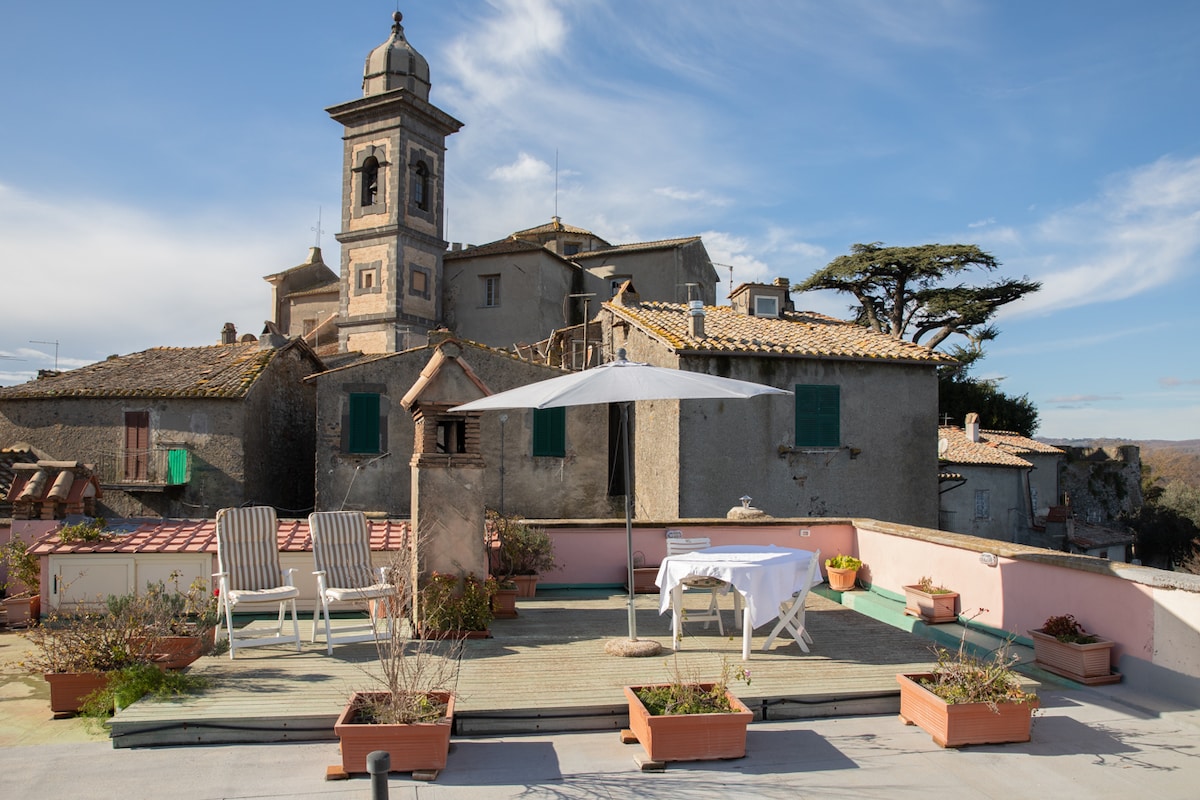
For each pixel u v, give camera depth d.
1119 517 35.31
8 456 18.77
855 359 16.88
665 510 16.50
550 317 32.34
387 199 31.61
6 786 4.95
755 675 6.75
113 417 19.47
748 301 19.53
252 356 21.23
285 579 7.97
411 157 32.03
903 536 10.02
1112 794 4.89
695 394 7.15
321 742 5.65
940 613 8.81
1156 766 5.26
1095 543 29.70
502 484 18.53
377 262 31.56
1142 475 41.94
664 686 5.86
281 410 21.34
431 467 8.16
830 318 20.86
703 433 16.03
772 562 7.51
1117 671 6.77
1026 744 5.62
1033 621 7.79
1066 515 29.17
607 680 6.59
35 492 12.88
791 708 6.18
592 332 21.89
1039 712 6.18
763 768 5.25
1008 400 38.78
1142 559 35.59
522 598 10.20
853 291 36.47
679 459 15.88
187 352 23.42
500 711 5.87
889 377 17.33
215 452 19.17
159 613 7.16
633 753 5.51
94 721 6.42
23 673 8.86
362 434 18.36
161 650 6.91
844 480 16.83
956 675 5.89
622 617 9.09
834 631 8.46
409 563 7.71
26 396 19.59
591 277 33.84
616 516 18.98
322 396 18.38
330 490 18.20
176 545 10.59
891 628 8.63
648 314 18.33
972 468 27.75
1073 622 7.09
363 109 31.78
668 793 4.89
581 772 5.20
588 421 19.14
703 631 8.44
